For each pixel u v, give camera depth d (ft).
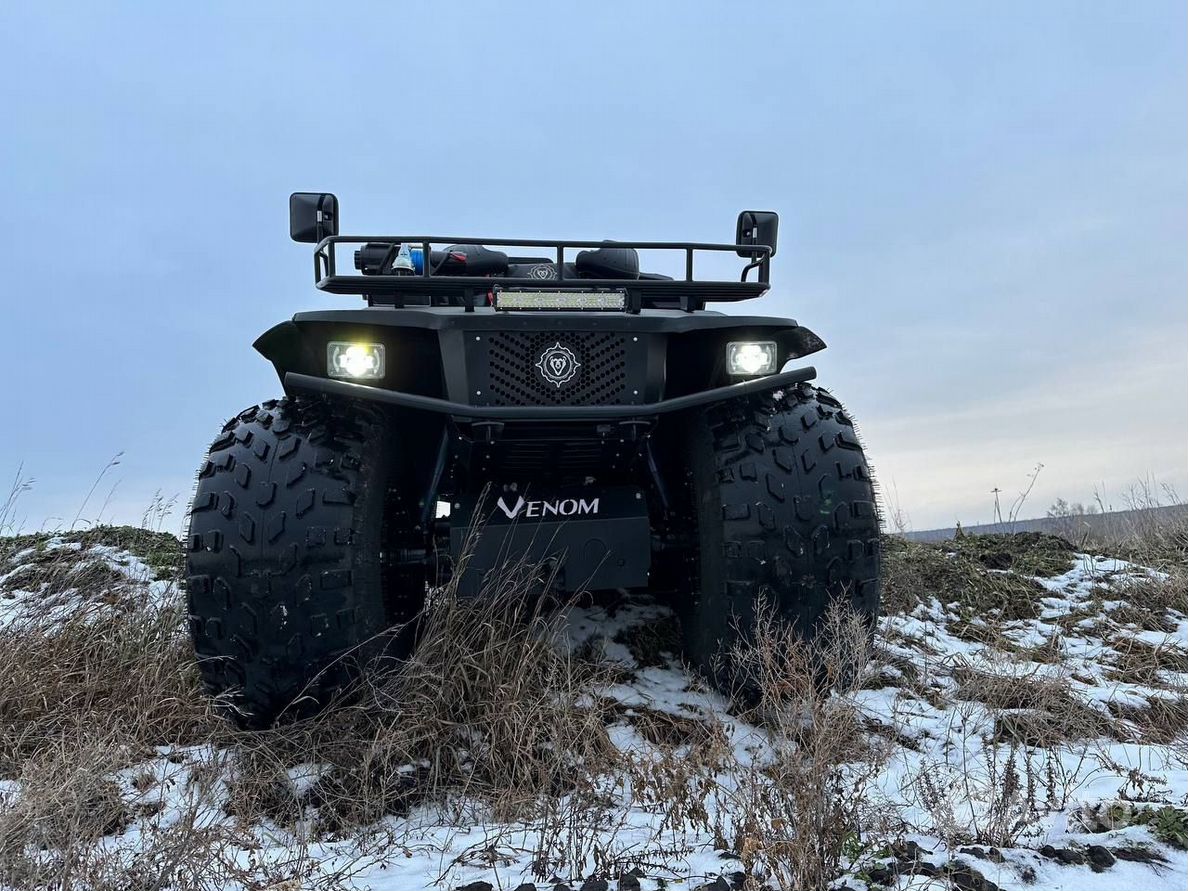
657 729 8.16
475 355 7.83
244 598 7.24
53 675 9.08
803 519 8.02
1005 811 5.97
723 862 5.32
